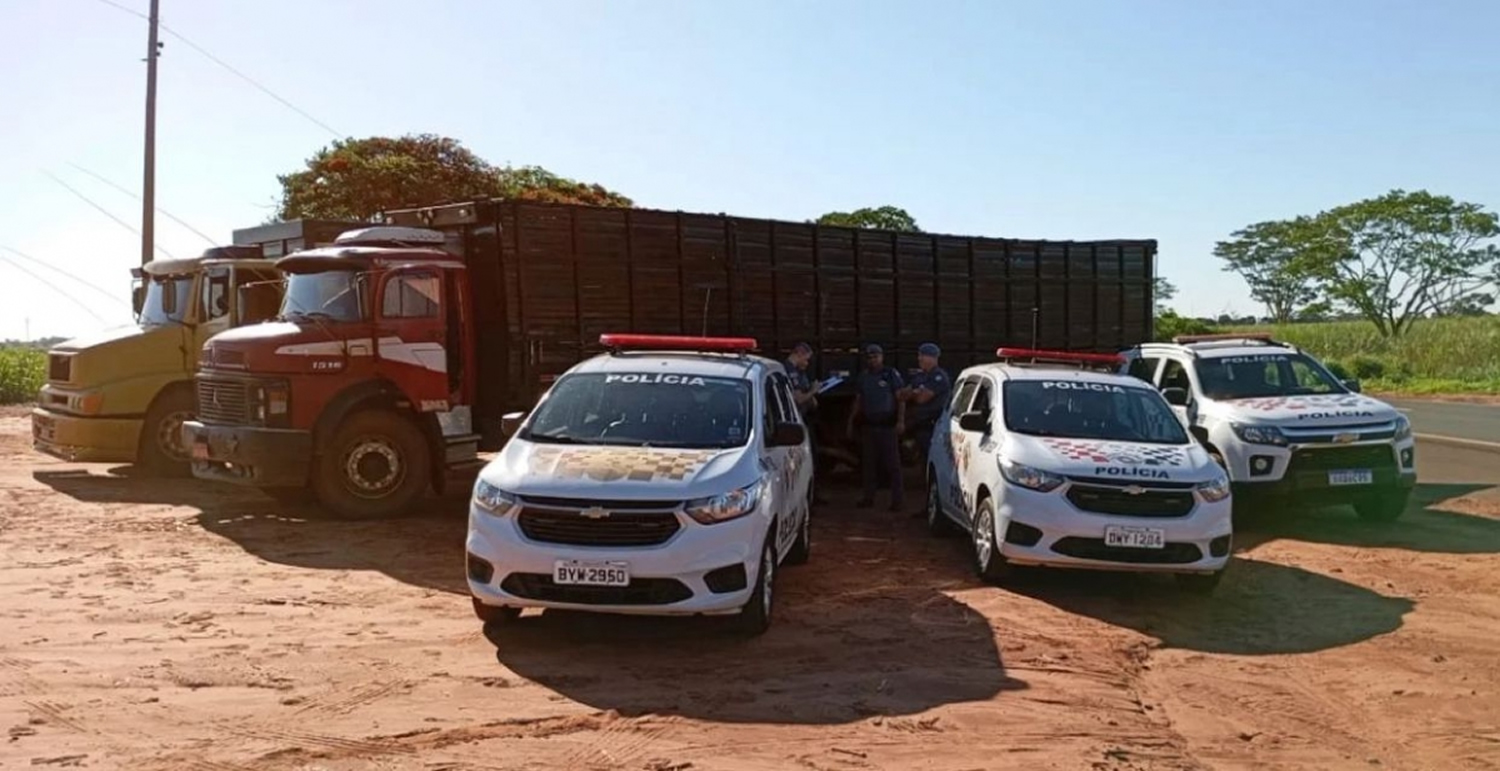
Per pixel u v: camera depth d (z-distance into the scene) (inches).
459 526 456.8
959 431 428.8
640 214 504.4
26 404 1078.4
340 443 461.4
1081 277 674.2
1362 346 1731.1
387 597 337.7
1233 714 254.8
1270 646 307.7
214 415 468.1
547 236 478.3
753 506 292.2
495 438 486.6
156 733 223.6
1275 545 440.1
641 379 342.3
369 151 1139.3
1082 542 344.8
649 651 287.6
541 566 277.1
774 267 551.2
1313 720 251.8
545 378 476.4
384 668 268.2
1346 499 467.5
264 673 262.5
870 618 325.4
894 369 591.2
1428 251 1985.7
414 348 470.3
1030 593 359.9
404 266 467.8
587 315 488.7
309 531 440.5
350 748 218.1
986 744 228.8
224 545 411.8
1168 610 343.6
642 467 292.5
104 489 539.8
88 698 243.0
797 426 331.0
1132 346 698.8
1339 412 473.4
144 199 965.2
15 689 248.1
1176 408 511.8
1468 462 681.0
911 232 607.2
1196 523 343.6
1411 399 1248.2
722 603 282.0
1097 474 347.6
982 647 298.2
